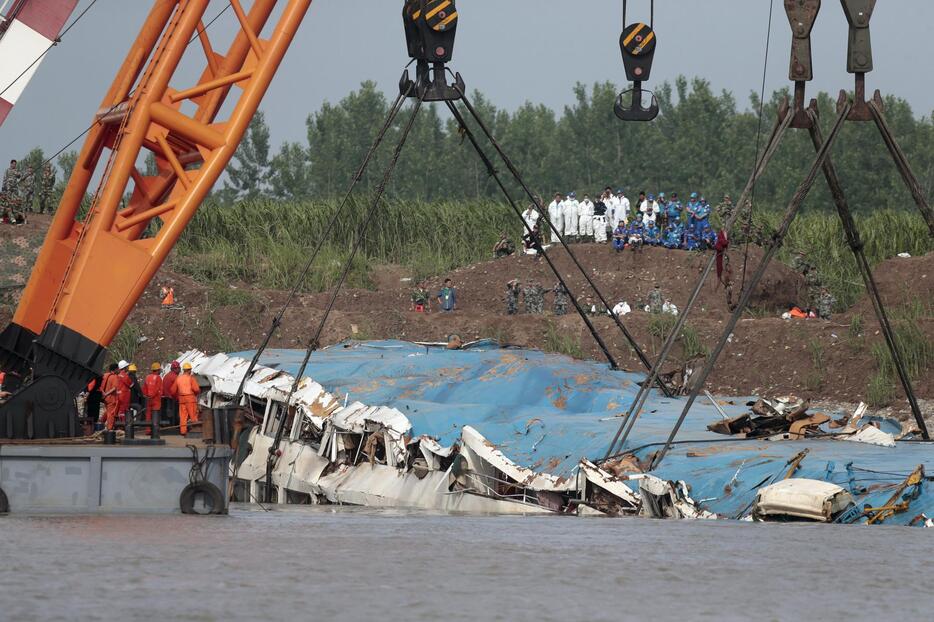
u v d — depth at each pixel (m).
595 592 40.81
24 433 74.94
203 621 34.50
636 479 79.25
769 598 40.03
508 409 105.25
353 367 123.62
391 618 35.47
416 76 100.62
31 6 102.00
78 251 81.25
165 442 74.19
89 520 65.81
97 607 36.50
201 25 96.50
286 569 45.44
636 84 98.44
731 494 75.31
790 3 86.62
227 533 59.81
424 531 63.19
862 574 45.84
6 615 34.97
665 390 117.88
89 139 93.00
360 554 50.75
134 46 93.12
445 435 98.81
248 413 110.00
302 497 101.88
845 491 69.94
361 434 98.69
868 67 87.12
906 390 96.69
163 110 83.31
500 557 50.19
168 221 83.44
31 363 79.31
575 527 66.31
